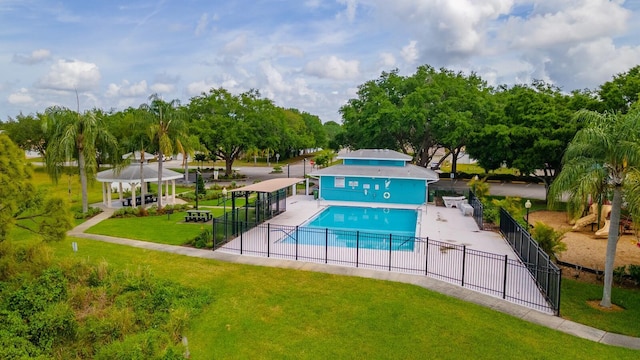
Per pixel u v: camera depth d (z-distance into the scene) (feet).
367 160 123.54
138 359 32.99
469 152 132.67
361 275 54.03
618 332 39.04
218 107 189.37
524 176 173.27
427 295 47.21
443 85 152.25
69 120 94.43
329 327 40.27
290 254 64.08
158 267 58.13
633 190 41.91
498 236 77.15
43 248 49.08
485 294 47.65
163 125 102.37
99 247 68.39
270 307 44.93
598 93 106.73
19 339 35.17
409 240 73.15
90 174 98.32
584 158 44.32
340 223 93.40
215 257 62.69
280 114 237.04
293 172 218.38
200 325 41.19
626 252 66.85
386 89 166.61
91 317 41.60
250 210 82.99
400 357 34.99
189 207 108.17
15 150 45.09
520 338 37.60
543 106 112.88
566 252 67.00
